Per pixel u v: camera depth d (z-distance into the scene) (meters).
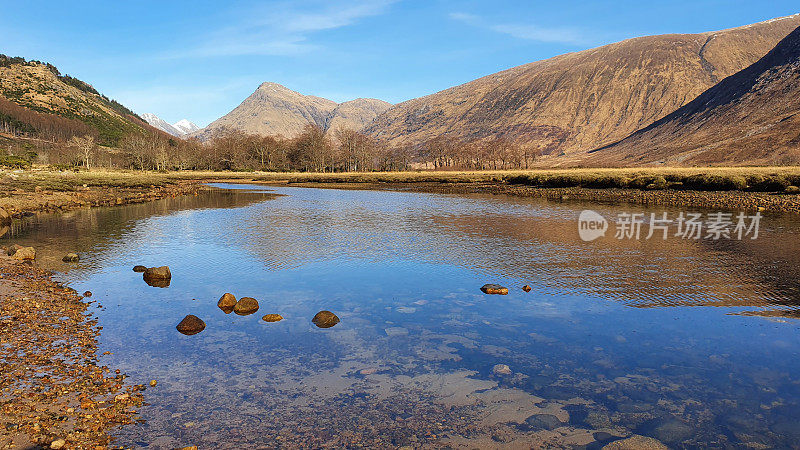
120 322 12.18
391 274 17.47
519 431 7.30
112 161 153.00
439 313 13.11
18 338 10.57
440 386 8.85
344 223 31.03
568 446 6.88
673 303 13.78
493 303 13.98
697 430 7.32
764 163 116.12
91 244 23.19
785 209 34.62
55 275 16.94
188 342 10.95
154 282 16.28
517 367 9.69
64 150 145.50
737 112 160.88
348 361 9.97
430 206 42.62
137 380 8.90
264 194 61.12
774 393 8.52
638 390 8.69
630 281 16.22
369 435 7.15
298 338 11.27
